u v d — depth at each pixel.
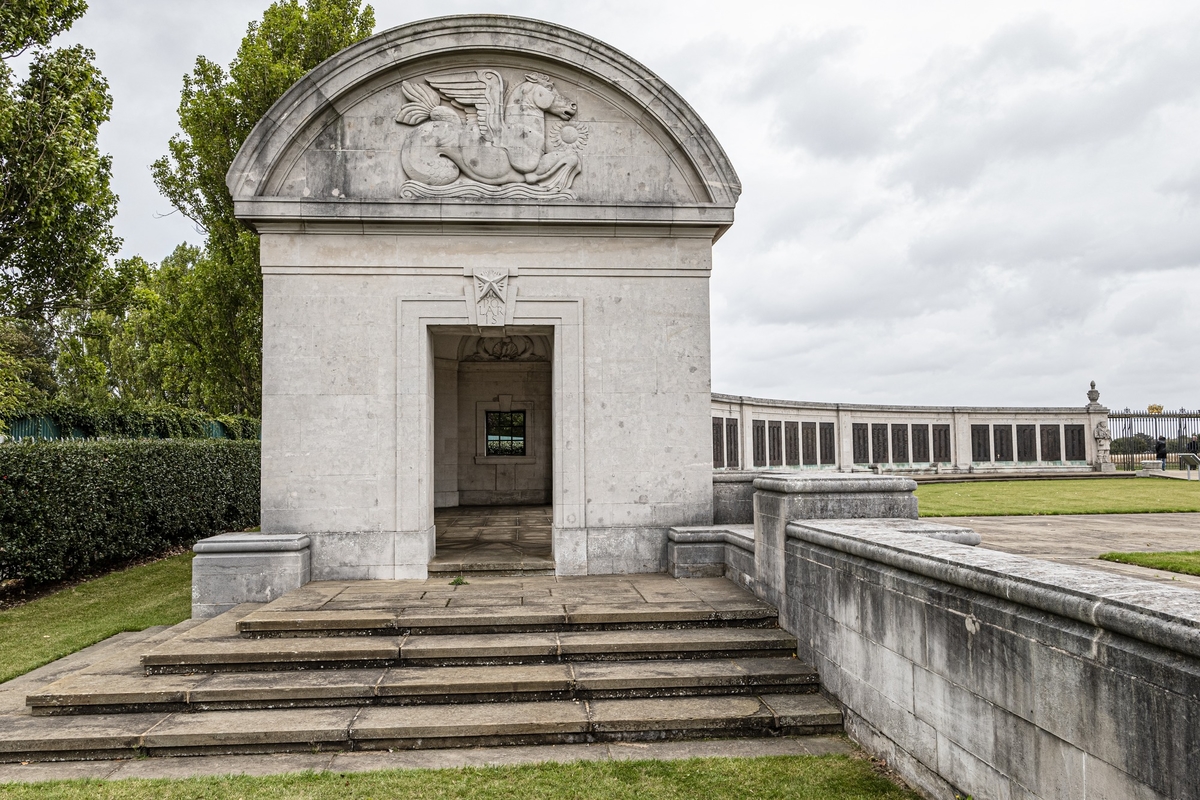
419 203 9.59
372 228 9.70
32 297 15.60
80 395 34.78
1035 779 3.74
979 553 4.77
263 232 9.58
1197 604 3.05
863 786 5.01
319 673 6.50
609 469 9.91
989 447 36.75
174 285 23.45
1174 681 2.87
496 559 9.96
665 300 10.05
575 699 6.26
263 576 8.88
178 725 5.74
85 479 12.12
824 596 6.41
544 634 7.20
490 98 9.88
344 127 9.73
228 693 6.05
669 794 4.91
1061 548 12.58
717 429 23.58
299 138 9.64
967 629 4.34
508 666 6.68
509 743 5.73
